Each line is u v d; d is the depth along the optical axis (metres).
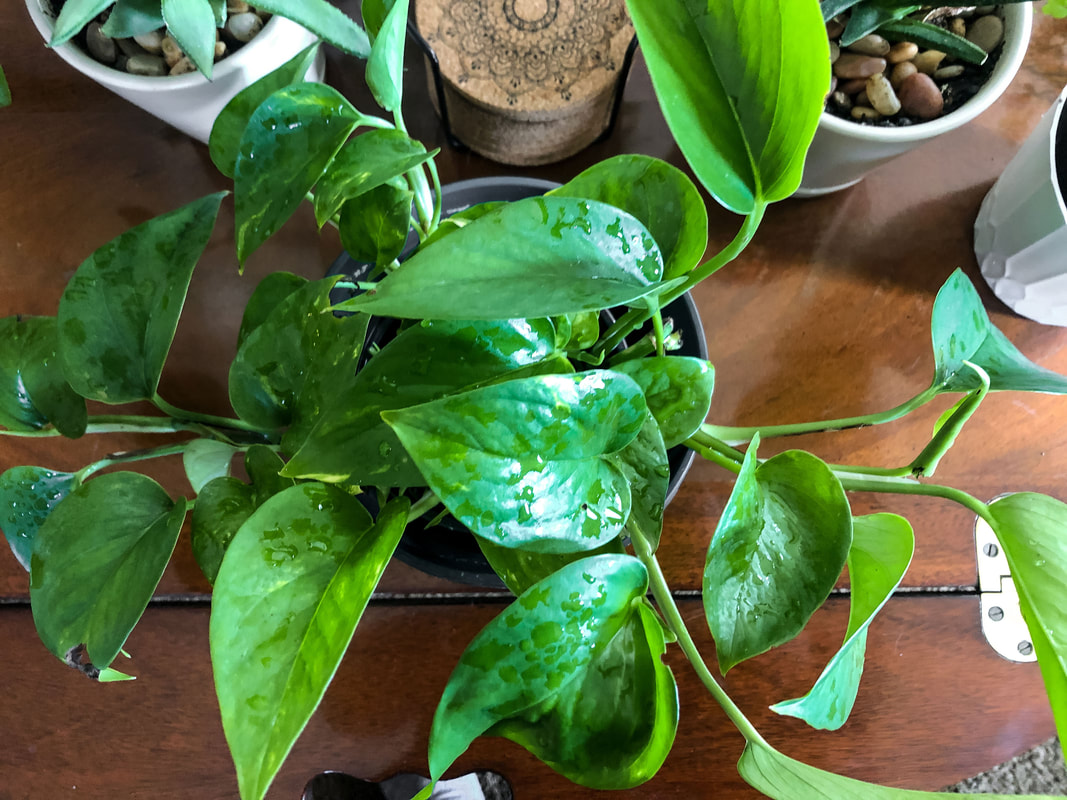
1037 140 0.34
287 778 0.35
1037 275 0.37
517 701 0.20
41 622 0.24
